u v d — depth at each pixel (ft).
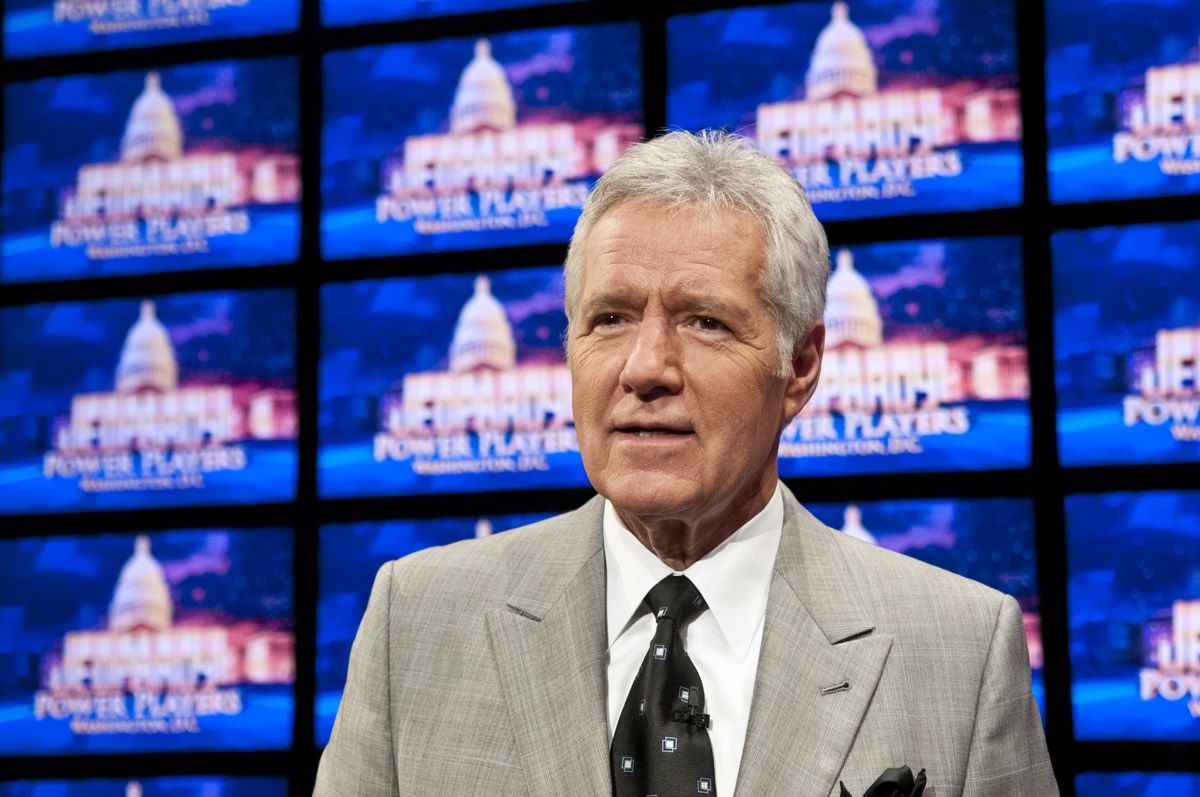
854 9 14.24
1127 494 13.08
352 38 15.46
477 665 6.05
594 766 5.59
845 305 13.79
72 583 15.07
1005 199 13.66
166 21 15.99
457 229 14.88
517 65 14.99
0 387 15.55
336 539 14.62
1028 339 13.43
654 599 6.08
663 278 5.67
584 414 5.80
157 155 15.72
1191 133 13.39
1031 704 6.10
